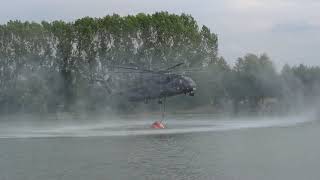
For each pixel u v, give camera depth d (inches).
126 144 2522.1
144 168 1656.0
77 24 6471.5
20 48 6343.5
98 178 1470.2
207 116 5821.9
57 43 6432.1
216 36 6594.5
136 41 6481.3
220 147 2301.9
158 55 6417.3
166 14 6614.2
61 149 2317.9
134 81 3617.1
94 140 2802.7
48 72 6412.4
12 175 1536.7
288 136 2869.1
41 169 1649.9
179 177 1476.4
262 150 2134.6
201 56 6476.4
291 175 1467.8
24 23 6461.6
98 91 6274.6
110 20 6437.0
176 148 2289.6
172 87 3437.5
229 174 1504.7
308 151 2075.5
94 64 6397.6
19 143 2667.3
